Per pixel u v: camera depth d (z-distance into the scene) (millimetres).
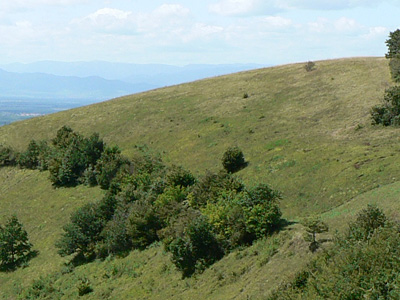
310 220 24016
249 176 47469
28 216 59781
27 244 50281
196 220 32344
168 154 63656
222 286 26234
